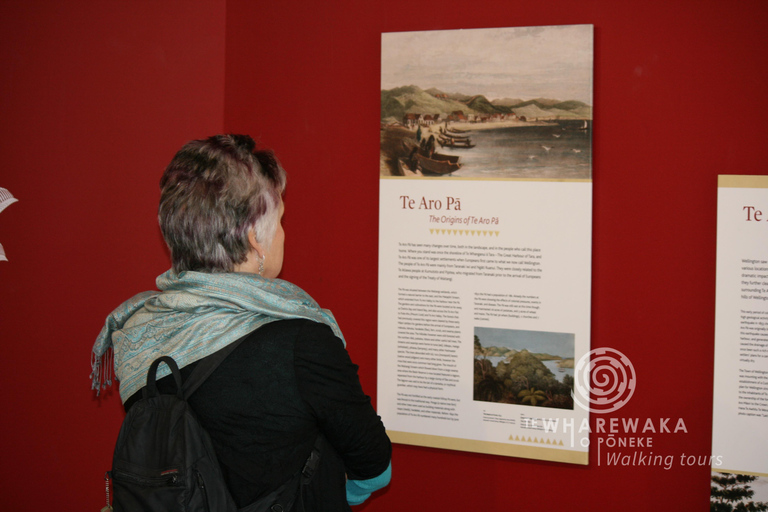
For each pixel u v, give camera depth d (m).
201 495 0.91
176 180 1.00
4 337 2.05
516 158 1.62
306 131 1.82
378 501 1.83
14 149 2.00
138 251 1.93
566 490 1.67
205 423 0.94
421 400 1.73
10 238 2.02
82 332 1.99
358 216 1.80
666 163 1.54
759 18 1.46
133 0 1.89
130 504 0.91
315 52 1.80
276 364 0.94
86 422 2.01
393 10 1.73
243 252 1.03
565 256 1.59
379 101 1.76
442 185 1.68
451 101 1.66
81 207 1.96
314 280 1.85
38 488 2.07
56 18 1.94
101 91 1.93
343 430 0.97
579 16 1.58
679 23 1.51
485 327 1.67
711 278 1.54
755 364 1.49
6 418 2.08
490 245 1.65
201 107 1.87
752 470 1.51
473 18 1.66
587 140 1.56
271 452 0.93
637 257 1.58
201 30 1.86
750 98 1.48
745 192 1.48
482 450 1.69
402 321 1.73
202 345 0.96
